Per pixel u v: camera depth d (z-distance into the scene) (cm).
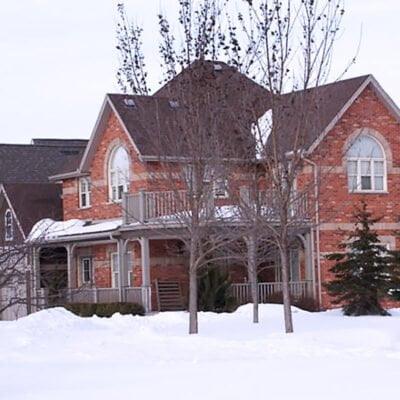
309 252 3775
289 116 2222
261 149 2295
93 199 4359
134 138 3897
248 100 2280
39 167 5609
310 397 1291
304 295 3722
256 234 2545
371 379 1449
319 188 2850
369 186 3928
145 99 2459
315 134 2330
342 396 1290
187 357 1853
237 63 2317
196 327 2411
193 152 2333
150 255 3884
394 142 3994
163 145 2408
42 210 4744
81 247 4375
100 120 4216
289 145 2275
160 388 1423
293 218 2353
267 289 3734
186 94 2325
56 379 1596
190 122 2323
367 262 3131
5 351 2078
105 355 1939
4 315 3869
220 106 2339
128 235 3781
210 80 2322
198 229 2403
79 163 4500
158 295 3844
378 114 3959
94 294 3966
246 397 1311
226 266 3547
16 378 1628
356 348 1942
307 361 1717
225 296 3475
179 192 2541
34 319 2656
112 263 4188
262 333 2361
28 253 2852
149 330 2522
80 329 2572
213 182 2419
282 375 1523
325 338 2159
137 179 3938
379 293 3141
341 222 3828
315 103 2244
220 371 1602
